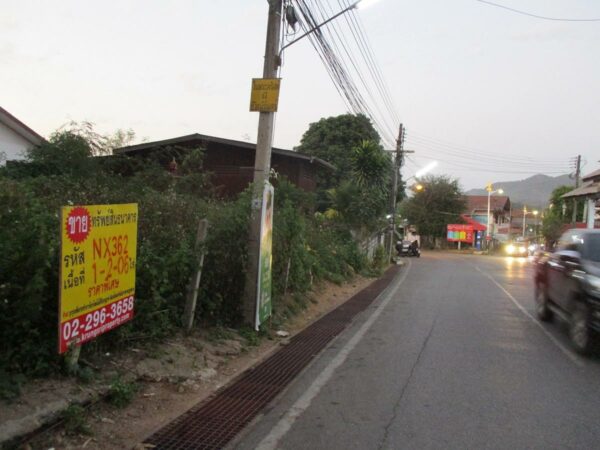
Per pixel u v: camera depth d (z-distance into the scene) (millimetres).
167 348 6043
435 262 34625
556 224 47656
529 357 7242
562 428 4617
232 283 7898
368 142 24078
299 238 11164
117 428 4281
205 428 4496
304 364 6746
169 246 6574
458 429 4562
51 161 9492
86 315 4543
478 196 87500
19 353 4371
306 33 9172
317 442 4262
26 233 4254
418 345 7953
